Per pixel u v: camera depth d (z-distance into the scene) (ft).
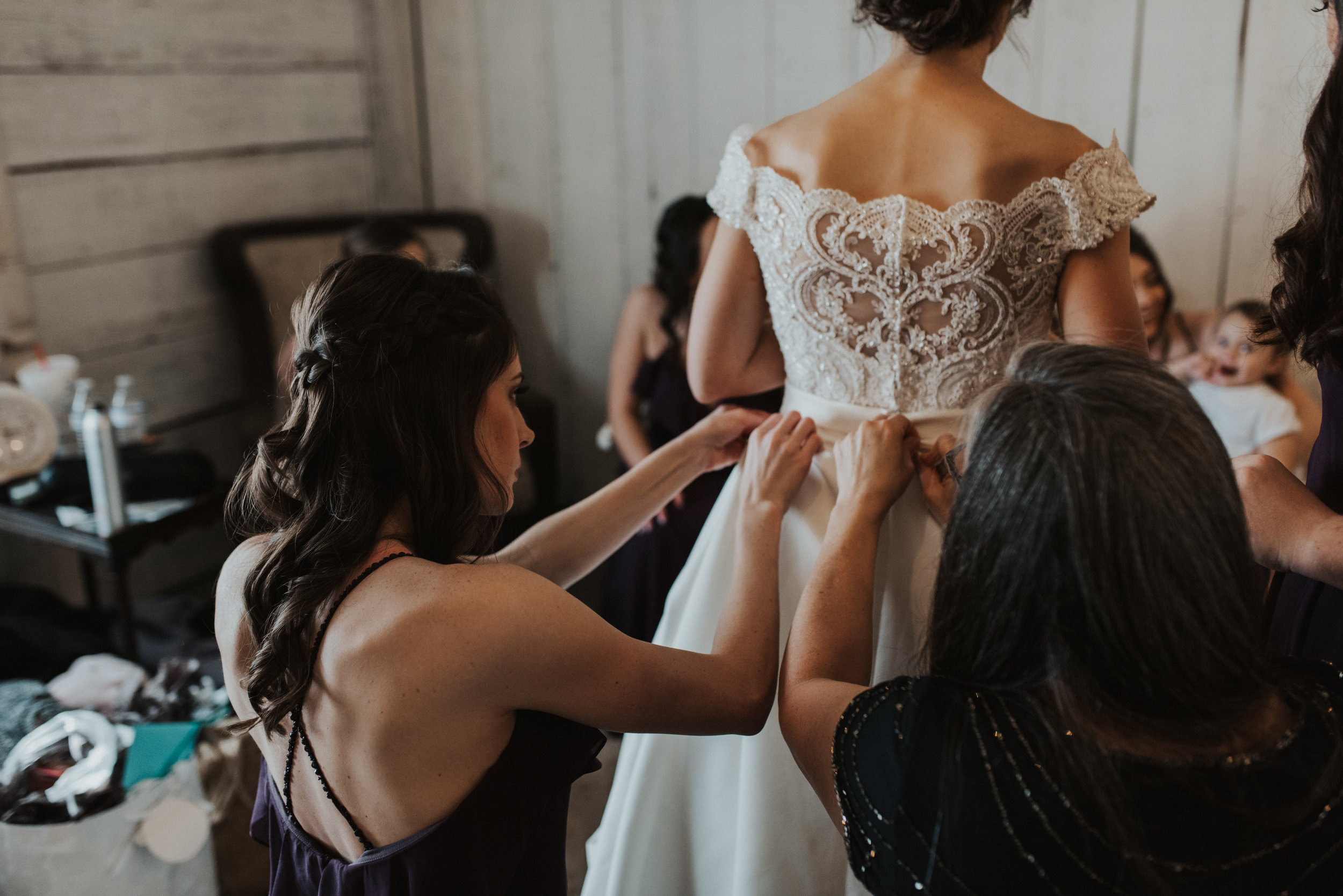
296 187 10.72
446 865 2.76
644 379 8.83
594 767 3.07
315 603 2.74
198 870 5.79
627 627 8.12
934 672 2.49
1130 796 2.10
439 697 2.66
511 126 10.97
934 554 3.67
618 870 4.13
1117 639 2.10
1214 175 8.22
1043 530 2.15
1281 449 7.29
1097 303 3.41
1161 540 2.07
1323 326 3.11
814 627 3.09
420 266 2.99
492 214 11.34
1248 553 2.20
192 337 9.86
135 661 7.20
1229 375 7.47
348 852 2.91
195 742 5.78
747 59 9.79
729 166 3.75
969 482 2.32
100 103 8.73
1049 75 8.57
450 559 2.96
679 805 4.09
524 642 2.71
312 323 2.89
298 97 10.59
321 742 2.80
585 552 3.83
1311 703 2.28
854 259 3.43
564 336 11.46
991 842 2.17
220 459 10.34
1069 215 3.32
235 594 3.11
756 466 3.74
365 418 2.81
